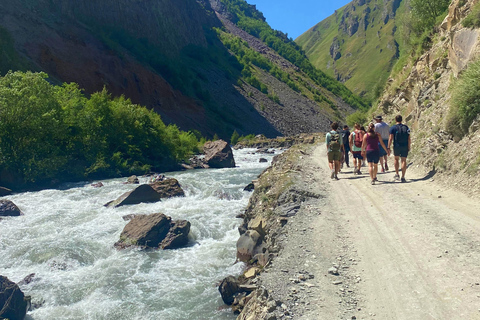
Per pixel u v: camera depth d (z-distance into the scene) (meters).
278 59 180.25
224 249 10.02
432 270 4.96
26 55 43.31
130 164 27.64
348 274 5.21
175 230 10.82
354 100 172.75
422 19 24.19
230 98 93.69
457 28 14.51
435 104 14.71
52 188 20.61
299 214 8.43
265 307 4.64
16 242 10.96
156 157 30.92
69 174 23.42
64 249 10.27
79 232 11.75
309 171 14.37
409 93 21.88
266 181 12.45
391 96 26.27
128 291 7.92
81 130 26.09
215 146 34.94
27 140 22.05
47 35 49.06
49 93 23.12
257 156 43.34
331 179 12.49
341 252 6.01
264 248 8.32
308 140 55.91
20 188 20.12
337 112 141.50
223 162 32.97
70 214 13.90
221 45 147.25
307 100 135.12
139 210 14.22
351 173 13.86
